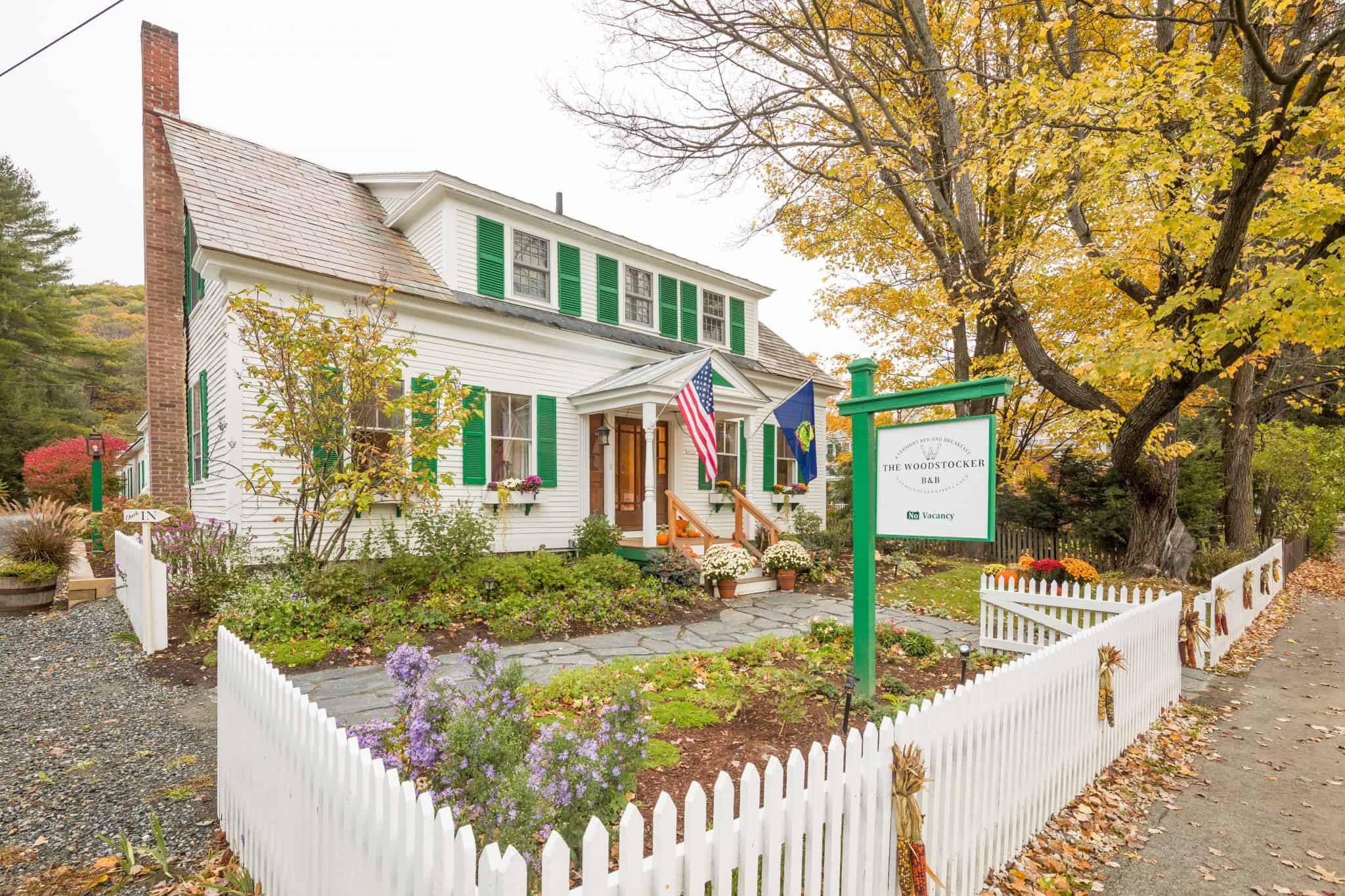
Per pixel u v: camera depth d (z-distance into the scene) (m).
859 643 4.65
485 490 10.35
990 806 3.07
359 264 9.65
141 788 3.57
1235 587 7.88
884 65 11.57
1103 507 14.95
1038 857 3.30
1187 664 5.85
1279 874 3.17
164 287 12.04
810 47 10.74
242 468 8.22
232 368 8.20
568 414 11.75
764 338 18.20
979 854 2.97
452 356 10.12
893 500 4.54
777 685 4.93
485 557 8.84
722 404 12.36
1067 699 3.84
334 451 7.45
